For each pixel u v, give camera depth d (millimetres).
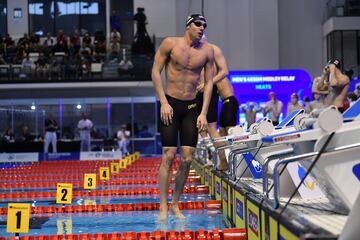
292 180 10453
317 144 7637
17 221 11297
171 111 13031
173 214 14781
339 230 6551
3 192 24500
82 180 29406
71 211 16938
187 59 13062
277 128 12023
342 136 7629
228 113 18188
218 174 16922
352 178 7613
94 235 11570
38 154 47875
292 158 7969
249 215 10289
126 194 21891
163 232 11305
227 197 14180
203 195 20094
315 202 9539
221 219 13914
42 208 16953
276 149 11742
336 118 7492
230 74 45188
